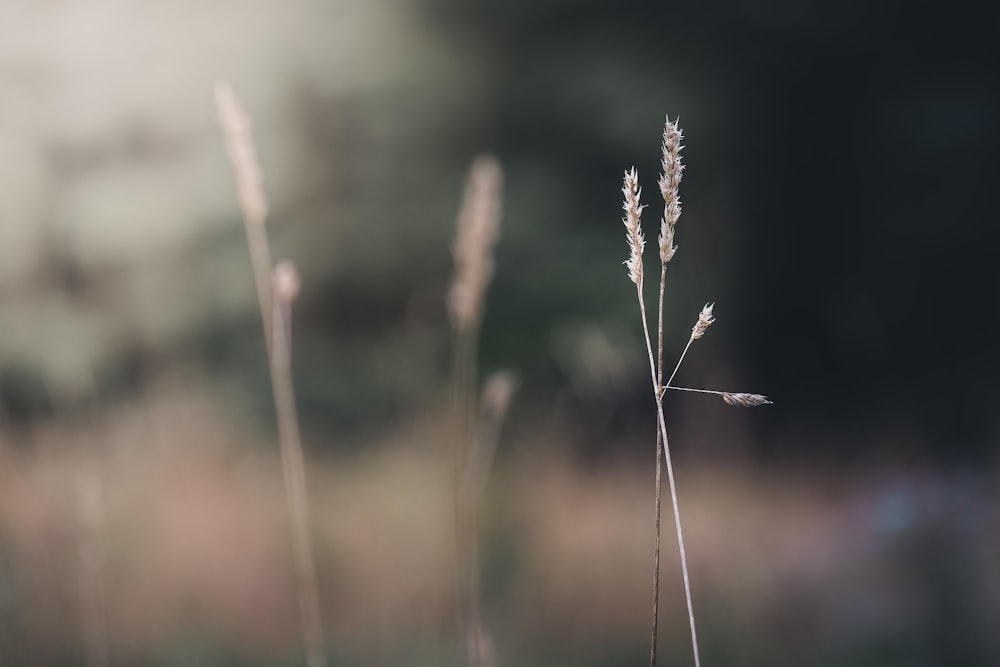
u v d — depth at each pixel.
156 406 3.98
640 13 4.96
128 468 2.94
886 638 1.78
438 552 2.41
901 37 4.84
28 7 4.56
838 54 4.91
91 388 2.75
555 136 4.91
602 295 4.61
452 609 2.16
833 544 2.21
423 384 4.37
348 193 4.90
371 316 4.90
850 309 3.79
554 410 3.90
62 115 4.56
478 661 0.98
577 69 4.86
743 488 3.11
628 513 2.88
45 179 4.45
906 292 4.71
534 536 2.56
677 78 4.88
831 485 3.10
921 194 4.77
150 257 4.62
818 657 1.77
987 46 4.73
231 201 4.70
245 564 2.40
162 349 4.59
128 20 4.65
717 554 2.39
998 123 4.57
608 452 3.73
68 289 4.45
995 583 1.75
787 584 2.10
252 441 4.16
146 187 4.63
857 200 4.91
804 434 3.99
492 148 4.93
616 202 4.83
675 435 3.67
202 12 4.71
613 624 2.12
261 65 4.74
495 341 4.51
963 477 2.11
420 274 4.90
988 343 4.47
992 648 1.67
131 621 2.10
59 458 2.26
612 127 4.80
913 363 4.55
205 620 2.16
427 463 3.14
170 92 4.67
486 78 4.88
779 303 4.92
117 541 2.37
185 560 2.39
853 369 4.56
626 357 3.84
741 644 1.90
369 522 2.68
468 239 1.03
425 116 4.90
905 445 3.12
